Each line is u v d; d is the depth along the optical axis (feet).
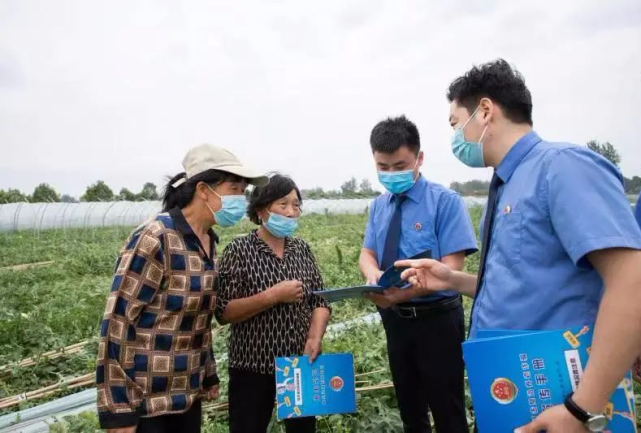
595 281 5.47
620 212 4.96
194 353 8.27
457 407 9.87
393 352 10.37
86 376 16.96
